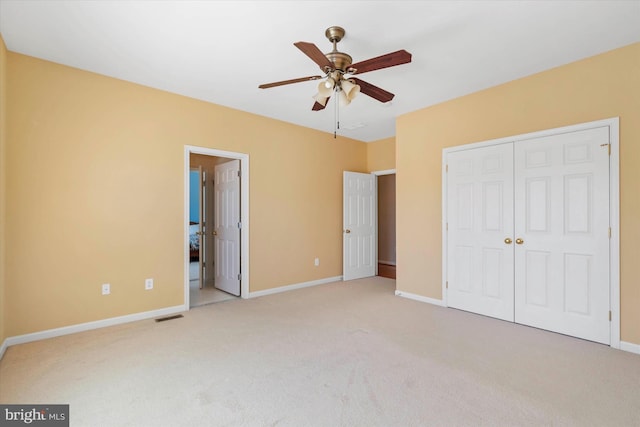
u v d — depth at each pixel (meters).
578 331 2.83
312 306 3.84
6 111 2.60
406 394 1.96
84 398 1.90
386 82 3.28
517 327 3.11
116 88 3.17
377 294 4.43
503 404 1.85
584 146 2.80
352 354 2.51
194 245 7.20
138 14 2.16
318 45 2.56
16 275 2.65
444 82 3.28
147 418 1.72
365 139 5.73
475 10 2.13
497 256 3.37
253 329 3.06
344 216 5.39
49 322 2.81
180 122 3.59
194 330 3.03
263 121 4.38
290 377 2.15
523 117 3.17
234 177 4.34
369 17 2.20
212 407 1.82
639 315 2.52
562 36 2.45
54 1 2.02
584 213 2.80
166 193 3.49
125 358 2.43
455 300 3.72
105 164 3.10
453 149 3.73
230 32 2.38
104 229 3.10
